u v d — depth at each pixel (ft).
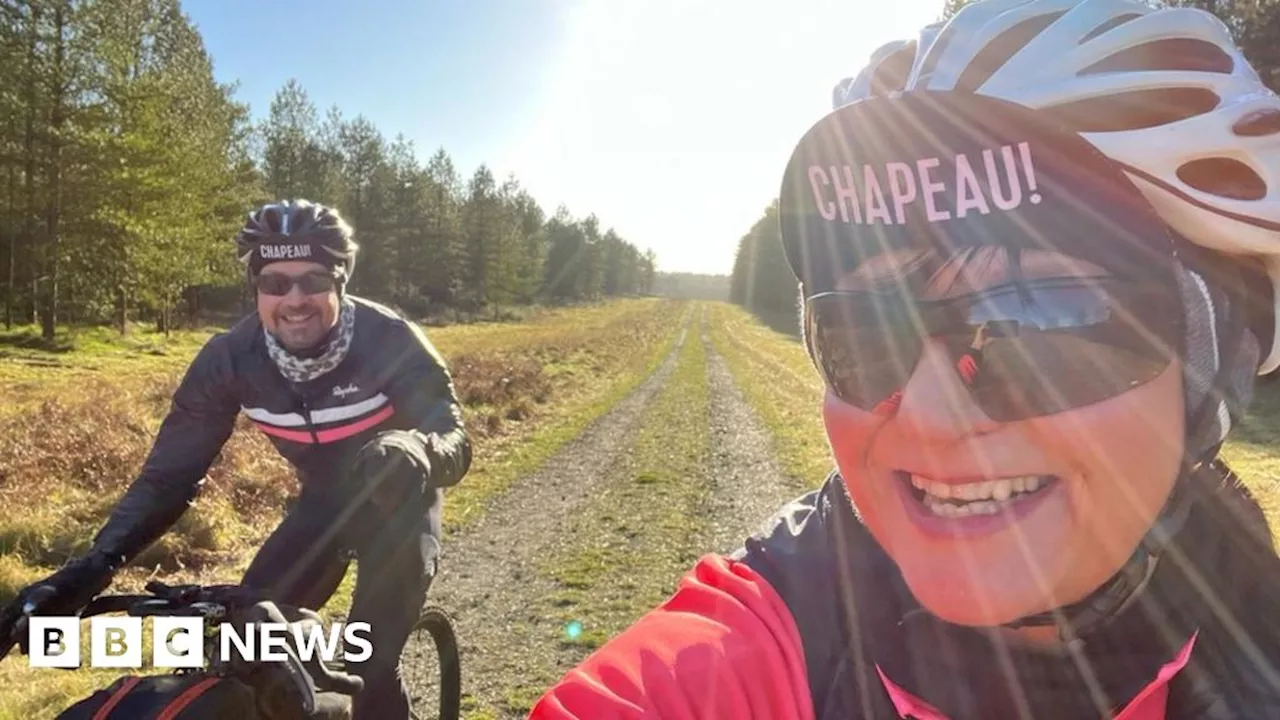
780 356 72.18
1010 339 1.32
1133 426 1.33
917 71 1.55
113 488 14.19
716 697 1.65
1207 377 1.42
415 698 8.98
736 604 1.78
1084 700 1.45
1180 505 1.46
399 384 4.67
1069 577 1.37
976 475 1.35
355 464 3.61
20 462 14.53
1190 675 1.47
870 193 1.48
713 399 38.73
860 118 1.49
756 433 28.45
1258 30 33.17
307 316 4.45
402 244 121.39
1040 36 1.43
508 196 159.22
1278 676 1.46
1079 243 1.35
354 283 111.65
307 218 4.43
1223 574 1.50
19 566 11.12
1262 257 1.49
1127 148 1.35
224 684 2.85
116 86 51.57
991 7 1.53
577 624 11.13
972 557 1.36
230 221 72.33
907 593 1.62
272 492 15.03
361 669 3.75
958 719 1.49
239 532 13.41
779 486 20.07
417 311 117.80
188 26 70.85
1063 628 1.44
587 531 15.67
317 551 4.33
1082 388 1.31
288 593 4.17
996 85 1.42
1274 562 1.54
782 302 172.45
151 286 59.16
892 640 1.59
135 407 22.48
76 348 51.16
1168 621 1.45
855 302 1.46
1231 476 1.60
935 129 1.42
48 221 52.16
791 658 1.69
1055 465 1.34
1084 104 1.40
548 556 14.06
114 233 52.90
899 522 1.45
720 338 98.12
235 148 78.13
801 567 1.79
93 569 3.58
